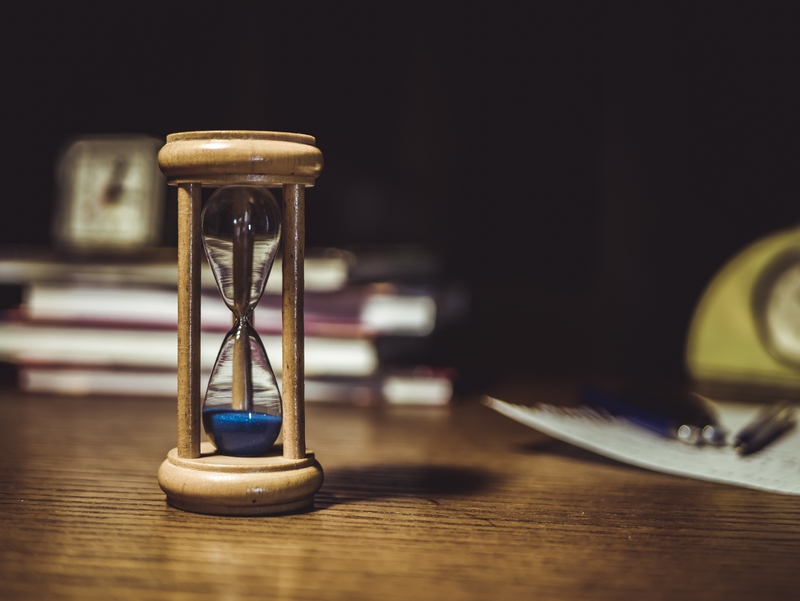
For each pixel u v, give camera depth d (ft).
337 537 0.99
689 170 2.63
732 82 2.58
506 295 2.72
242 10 2.69
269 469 1.04
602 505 1.10
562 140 2.68
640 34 2.63
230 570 0.91
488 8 2.70
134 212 1.87
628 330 2.65
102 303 1.68
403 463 1.26
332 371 1.65
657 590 0.89
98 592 0.87
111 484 1.14
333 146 2.74
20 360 1.69
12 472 1.18
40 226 2.72
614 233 2.65
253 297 1.07
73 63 2.72
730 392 1.86
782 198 2.56
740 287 2.00
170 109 2.72
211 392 1.07
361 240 2.74
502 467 1.25
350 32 2.72
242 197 1.05
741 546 0.99
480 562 0.94
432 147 2.74
